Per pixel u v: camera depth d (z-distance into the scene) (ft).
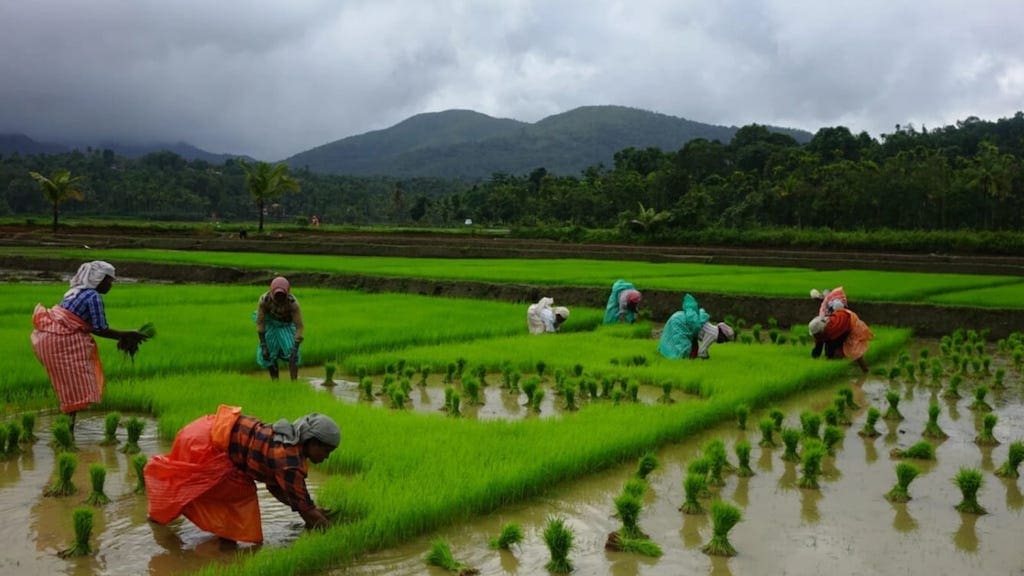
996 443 32.22
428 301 78.02
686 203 248.11
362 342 50.44
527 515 23.35
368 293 93.15
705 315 47.96
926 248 164.04
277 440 20.97
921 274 112.27
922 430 34.42
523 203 312.91
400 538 21.21
